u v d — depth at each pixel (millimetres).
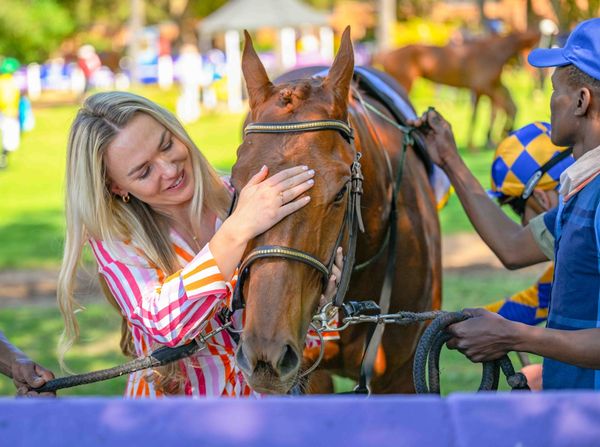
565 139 2809
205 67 30812
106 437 1803
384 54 20875
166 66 36188
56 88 39281
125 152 2852
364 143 3436
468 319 2754
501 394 1816
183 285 2658
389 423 1784
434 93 30688
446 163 3818
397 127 4145
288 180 2611
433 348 2803
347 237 2855
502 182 4016
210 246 2641
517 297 4113
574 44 2732
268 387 2455
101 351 7215
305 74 4117
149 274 2867
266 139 2756
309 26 30781
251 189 2623
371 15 48844
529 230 3391
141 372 3033
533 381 3895
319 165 2676
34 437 1809
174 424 1794
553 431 1782
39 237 11938
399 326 3949
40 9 38000
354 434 1788
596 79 2672
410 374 4270
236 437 1790
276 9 30469
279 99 2881
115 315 6430
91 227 2875
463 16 48281
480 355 2725
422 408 1788
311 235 2602
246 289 2646
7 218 13312
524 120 21656
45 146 22000
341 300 2838
